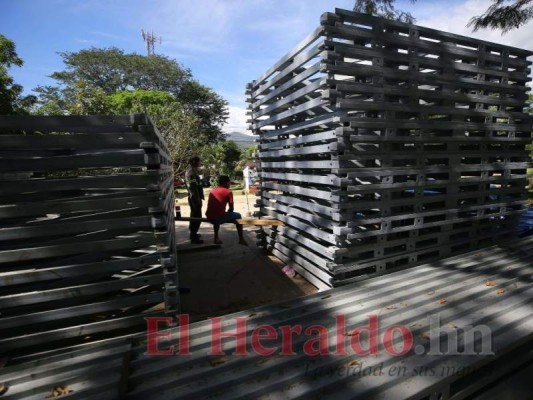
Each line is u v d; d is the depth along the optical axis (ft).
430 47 11.41
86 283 8.27
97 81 147.95
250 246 19.89
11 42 47.14
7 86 44.98
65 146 7.06
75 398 5.41
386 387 5.57
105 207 7.52
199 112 159.63
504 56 13.05
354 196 12.01
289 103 13.65
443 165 12.27
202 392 5.50
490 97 12.82
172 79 154.61
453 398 6.20
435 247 12.99
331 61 10.05
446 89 11.98
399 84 11.46
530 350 7.54
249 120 17.85
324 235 12.01
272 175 16.40
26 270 7.60
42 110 97.04
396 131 11.19
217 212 19.53
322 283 12.80
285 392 5.48
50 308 7.92
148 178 7.75
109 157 7.46
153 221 7.97
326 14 9.85
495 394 7.02
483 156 13.19
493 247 12.74
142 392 5.50
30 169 6.98
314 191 12.42
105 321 7.93
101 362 6.32
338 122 10.35
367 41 10.76
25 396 5.49
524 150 14.32
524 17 28.58
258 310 8.32
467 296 8.62
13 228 7.00
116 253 8.18
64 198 7.75
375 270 12.19
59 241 7.54
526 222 17.12
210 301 12.50
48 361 6.47
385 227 11.57
